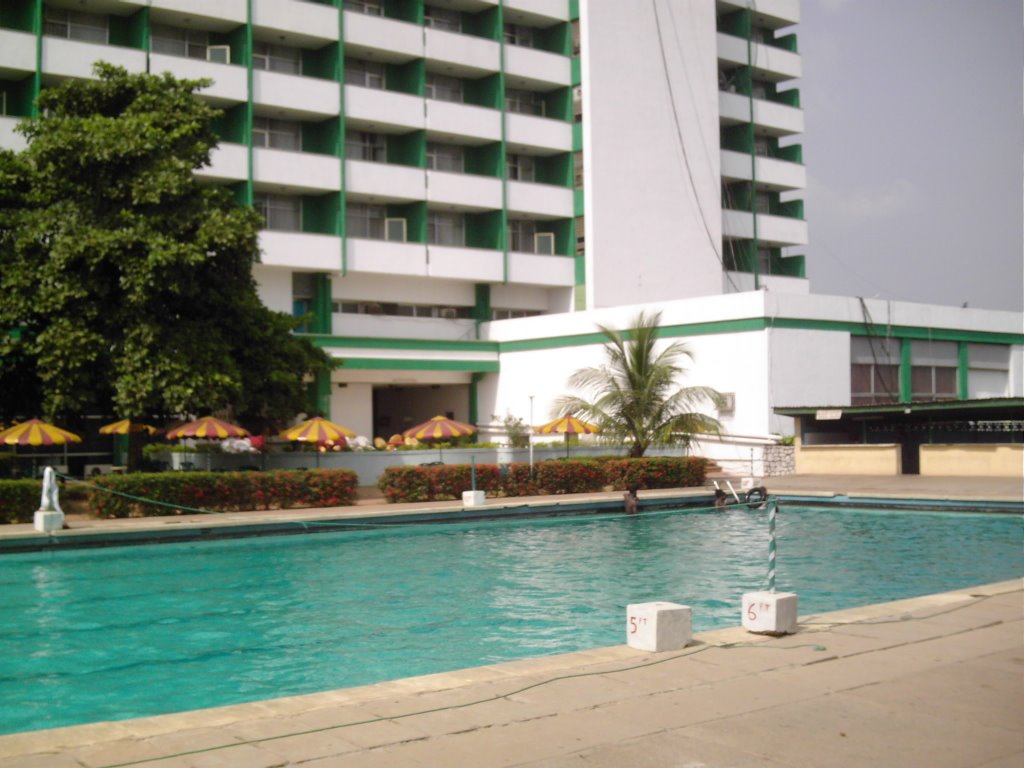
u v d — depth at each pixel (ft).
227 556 65.05
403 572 58.65
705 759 20.30
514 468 95.14
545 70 155.63
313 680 34.99
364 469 105.50
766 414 120.26
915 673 27.37
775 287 182.80
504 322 146.61
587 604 48.42
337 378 136.67
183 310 85.30
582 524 83.56
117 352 81.20
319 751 20.88
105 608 48.29
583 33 155.53
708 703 24.44
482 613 46.44
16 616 46.37
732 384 123.65
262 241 131.03
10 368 82.99
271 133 138.72
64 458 115.14
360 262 139.13
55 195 81.76
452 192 146.51
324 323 138.72
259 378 92.12
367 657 38.17
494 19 152.25
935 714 23.43
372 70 147.84
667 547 69.10
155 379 79.92
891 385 133.08
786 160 192.13
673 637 30.63
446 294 152.05
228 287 86.33
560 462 99.09
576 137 157.38
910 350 135.03
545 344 140.56
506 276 151.12
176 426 105.60
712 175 166.81
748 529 79.00
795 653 29.84
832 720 22.98
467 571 58.90
